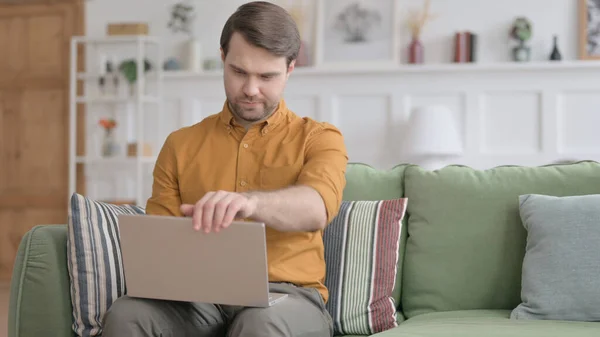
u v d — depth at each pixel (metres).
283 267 1.88
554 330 1.74
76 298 1.92
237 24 1.87
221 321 1.82
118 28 5.50
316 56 5.35
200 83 5.59
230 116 2.02
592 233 1.99
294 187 1.73
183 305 1.72
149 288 1.62
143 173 5.78
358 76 5.32
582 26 5.02
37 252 1.92
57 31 5.99
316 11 5.39
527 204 2.13
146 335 1.62
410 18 5.28
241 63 1.86
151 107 5.68
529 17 5.15
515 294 2.17
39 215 6.04
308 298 1.80
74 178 5.59
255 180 1.97
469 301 2.19
